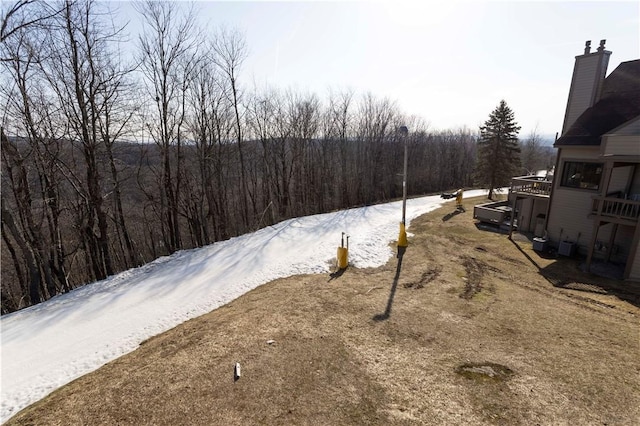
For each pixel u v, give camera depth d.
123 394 5.59
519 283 10.78
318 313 8.40
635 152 11.16
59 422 5.02
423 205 26.23
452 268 12.03
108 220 22.36
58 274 16.78
